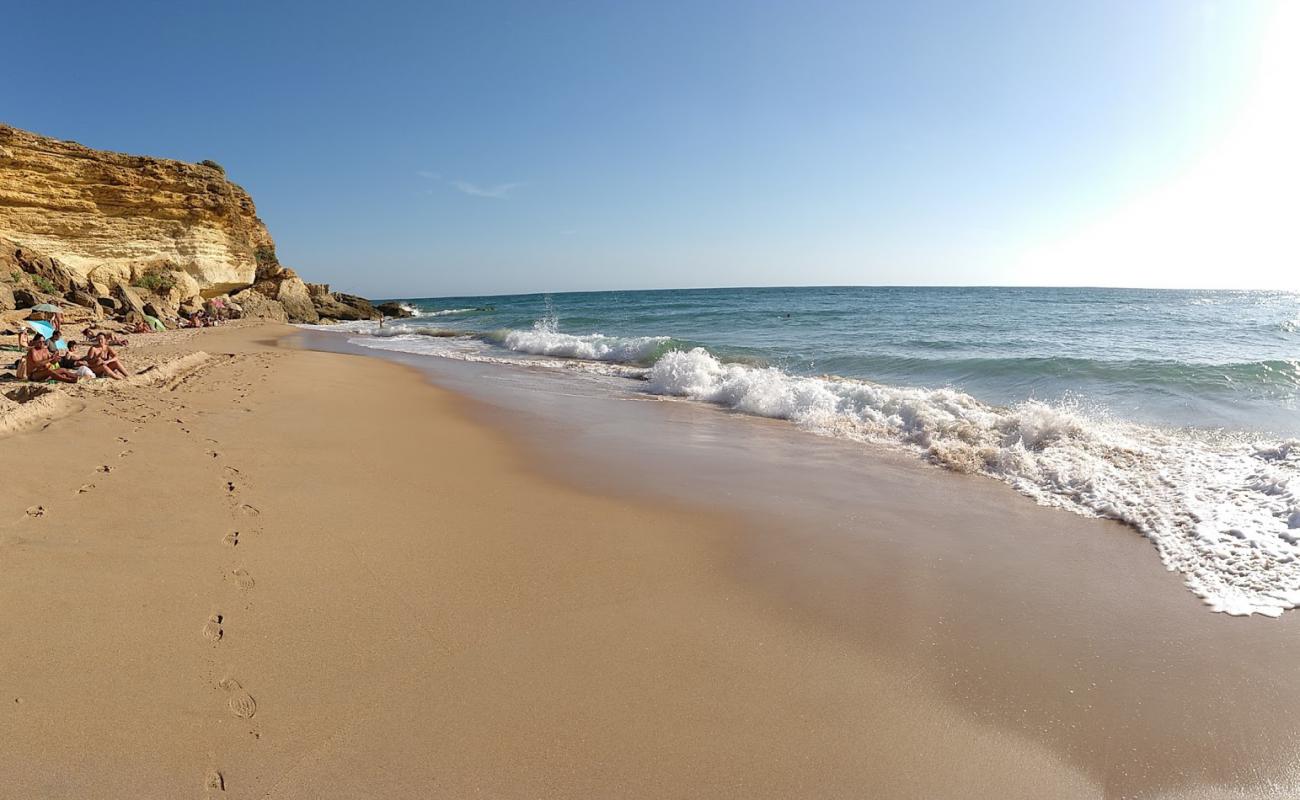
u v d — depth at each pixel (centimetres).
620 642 324
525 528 470
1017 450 670
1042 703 285
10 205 2902
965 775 244
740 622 348
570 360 1741
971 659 318
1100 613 363
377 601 348
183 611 316
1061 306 3994
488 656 305
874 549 451
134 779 216
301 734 245
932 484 609
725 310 4241
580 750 248
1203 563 422
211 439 627
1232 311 3131
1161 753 256
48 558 345
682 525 490
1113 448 661
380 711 261
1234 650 326
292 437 682
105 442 559
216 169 4006
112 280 3164
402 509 490
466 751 244
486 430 826
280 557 387
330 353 1830
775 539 467
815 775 242
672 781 236
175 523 412
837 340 1933
